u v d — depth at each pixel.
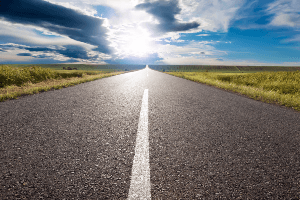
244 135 2.19
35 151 1.65
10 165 1.40
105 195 1.10
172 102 4.31
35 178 1.25
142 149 1.74
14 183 1.19
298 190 1.18
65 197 1.07
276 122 2.83
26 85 7.45
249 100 4.97
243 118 3.01
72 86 7.32
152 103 4.14
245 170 1.41
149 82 10.05
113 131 2.24
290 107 4.28
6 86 6.74
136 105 3.89
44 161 1.48
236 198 1.09
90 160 1.51
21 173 1.30
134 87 7.40
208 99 4.86
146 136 2.09
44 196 1.08
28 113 3.02
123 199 1.07
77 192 1.12
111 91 6.06
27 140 1.90
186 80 12.50
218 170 1.40
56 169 1.36
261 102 4.78
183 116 3.04
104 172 1.34
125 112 3.26
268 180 1.29
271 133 2.29
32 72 9.58
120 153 1.65
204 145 1.87
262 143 1.96
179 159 1.56
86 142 1.89
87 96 4.91
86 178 1.26
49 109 3.33
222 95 5.71
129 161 1.51
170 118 2.90
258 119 2.98
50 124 2.46
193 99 4.80
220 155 1.65
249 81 10.98
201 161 1.53
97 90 6.24
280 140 2.06
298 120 3.00
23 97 4.59
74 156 1.57
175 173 1.35
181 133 2.21
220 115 3.17
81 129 2.29
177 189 1.17
